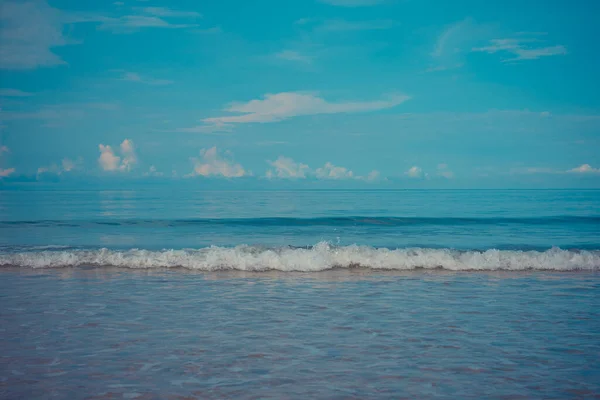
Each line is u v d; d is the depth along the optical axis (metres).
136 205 41.88
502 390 4.40
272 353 5.43
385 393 4.32
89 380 4.63
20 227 22.58
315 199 57.62
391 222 25.52
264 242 17.66
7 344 5.75
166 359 5.23
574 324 6.70
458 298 8.43
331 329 6.43
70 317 7.05
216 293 8.84
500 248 15.89
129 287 9.42
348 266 11.91
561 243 17.17
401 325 6.63
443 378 4.69
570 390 4.41
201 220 25.33
